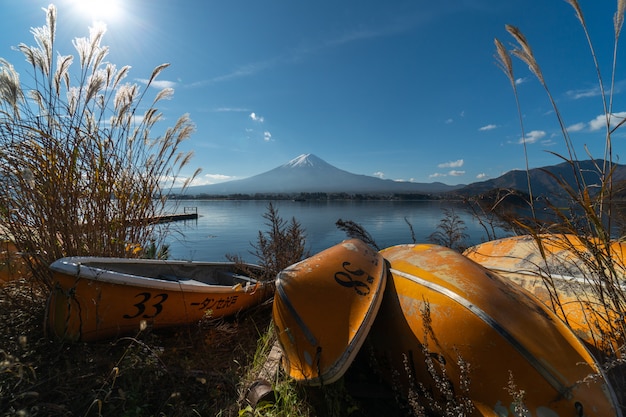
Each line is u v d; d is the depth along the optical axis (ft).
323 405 6.91
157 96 14.38
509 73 8.29
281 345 7.38
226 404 6.83
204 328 9.79
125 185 12.89
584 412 5.18
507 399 5.51
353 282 7.61
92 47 12.63
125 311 8.64
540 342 5.88
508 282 7.73
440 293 6.81
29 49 11.43
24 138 10.57
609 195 6.44
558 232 7.19
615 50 6.57
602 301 6.65
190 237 73.46
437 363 6.27
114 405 6.32
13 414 5.50
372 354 7.44
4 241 9.56
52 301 7.89
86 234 10.94
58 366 7.30
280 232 15.40
